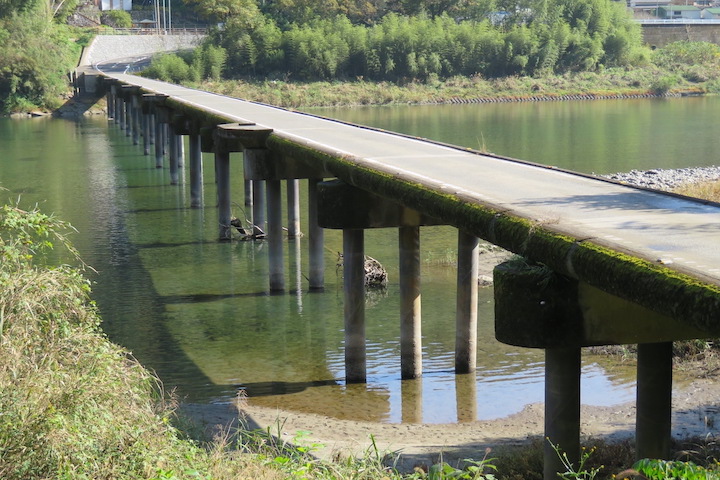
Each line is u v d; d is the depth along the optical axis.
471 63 125.50
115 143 70.81
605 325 11.50
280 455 12.36
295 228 34.28
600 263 9.98
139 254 32.41
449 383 19.48
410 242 19.38
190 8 166.25
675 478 9.31
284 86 117.25
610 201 13.98
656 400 12.22
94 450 10.09
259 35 121.25
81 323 12.40
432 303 25.44
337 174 19.05
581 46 130.75
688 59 135.88
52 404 10.12
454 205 13.64
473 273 19.84
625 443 14.21
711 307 8.27
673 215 12.67
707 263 9.50
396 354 21.52
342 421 17.27
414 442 15.88
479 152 20.89
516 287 11.58
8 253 12.51
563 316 11.48
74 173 53.78
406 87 120.75
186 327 23.83
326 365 20.89
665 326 11.37
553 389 11.98
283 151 23.64
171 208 42.00
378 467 11.95
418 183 15.22
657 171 50.66
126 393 11.55
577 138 71.81
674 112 97.44
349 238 19.41
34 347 11.39
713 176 48.09
